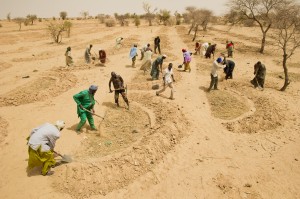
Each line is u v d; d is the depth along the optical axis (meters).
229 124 9.47
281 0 22.86
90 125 8.62
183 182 6.59
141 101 11.18
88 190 6.12
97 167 6.60
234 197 6.16
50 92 12.09
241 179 6.78
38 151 6.19
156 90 12.44
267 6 23.47
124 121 9.40
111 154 7.24
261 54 24.05
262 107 10.74
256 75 13.33
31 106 10.77
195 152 7.85
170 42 30.11
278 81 15.21
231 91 12.64
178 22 60.69
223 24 57.16
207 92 12.48
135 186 6.37
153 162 7.16
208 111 10.56
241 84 13.50
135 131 8.56
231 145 8.32
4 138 8.20
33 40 34.59
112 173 6.55
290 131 9.30
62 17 81.50
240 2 24.98
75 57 21.89
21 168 6.75
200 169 7.09
